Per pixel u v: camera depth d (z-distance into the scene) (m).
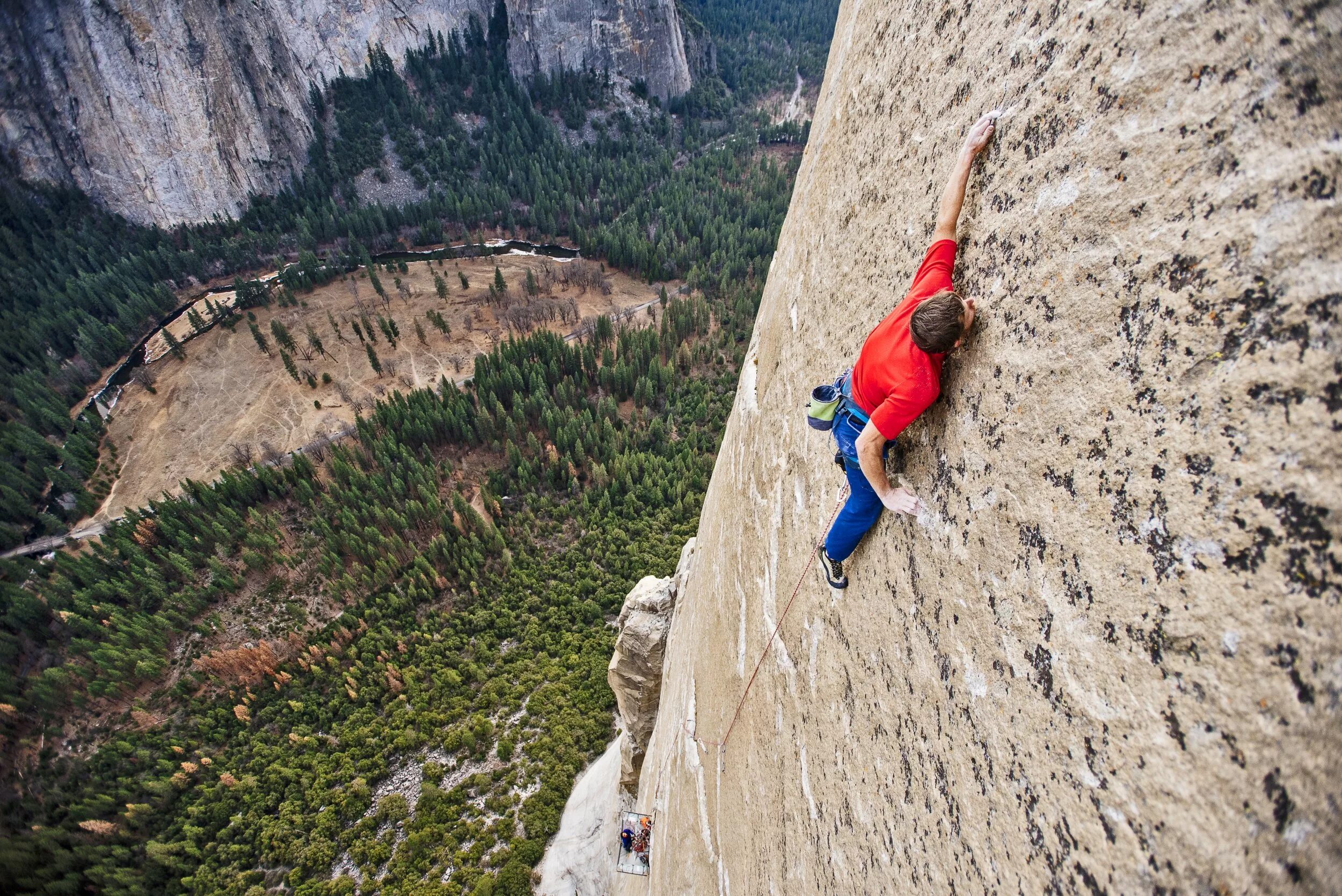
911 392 3.27
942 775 3.25
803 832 4.97
